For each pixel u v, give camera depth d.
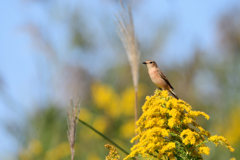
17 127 13.18
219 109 15.50
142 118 6.29
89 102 16.42
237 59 16.22
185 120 6.05
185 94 16.70
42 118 13.48
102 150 14.91
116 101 16.52
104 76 18.02
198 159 6.18
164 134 5.97
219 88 16.06
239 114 14.58
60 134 13.67
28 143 13.21
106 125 15.72
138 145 6.21
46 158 13.16
